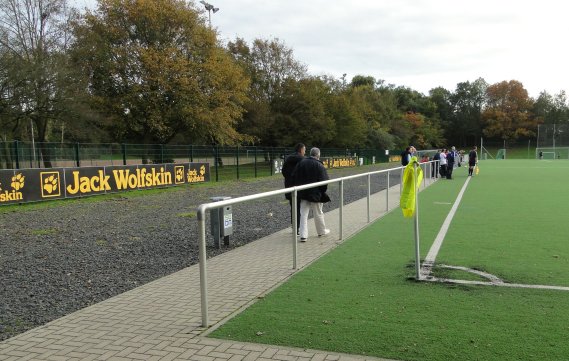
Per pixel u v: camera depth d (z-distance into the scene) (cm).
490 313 439
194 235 973
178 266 700
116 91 3158
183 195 1939
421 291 514
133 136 3466
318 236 880
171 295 529
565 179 2417
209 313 463
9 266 721
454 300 480
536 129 10406
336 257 696
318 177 824
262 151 3250
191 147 2594
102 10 3127
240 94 3675
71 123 2806
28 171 1605
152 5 3078
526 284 536
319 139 5128
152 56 3050
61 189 1720
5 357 371
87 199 1767
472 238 828
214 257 720
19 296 560
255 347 373
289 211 1337
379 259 677
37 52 2625
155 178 2184
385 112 8112
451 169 2502
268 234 949
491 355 349
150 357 362
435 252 717
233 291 536
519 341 374
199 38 3306
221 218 813
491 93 10719
